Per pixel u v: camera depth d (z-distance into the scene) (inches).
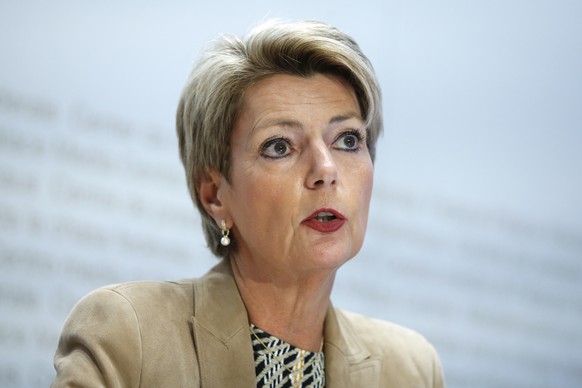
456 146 382.3
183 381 160.9
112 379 154.5
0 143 295.0
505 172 391.5
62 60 309.0
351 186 165.9
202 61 175.0
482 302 383.6
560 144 402.6
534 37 400.8
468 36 388.5
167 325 164.9
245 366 165.8
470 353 380.2
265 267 169.8
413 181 372.8
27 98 301.0
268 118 163.6
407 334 197.5
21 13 303.4
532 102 398.0
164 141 326.3
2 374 293.4
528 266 394.3
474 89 387.5
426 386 189.2
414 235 371.6
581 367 403.5
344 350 179.0
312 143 163.2
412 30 378.3
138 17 325.4
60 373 155.5
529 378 392.2
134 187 318.3
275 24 171.9
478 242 384.2
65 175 305.6
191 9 336.2
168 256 323.3
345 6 366.6
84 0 315.6
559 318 400.5
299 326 174.1
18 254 296.2
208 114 168.9
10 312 294.8
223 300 171.8
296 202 161.8
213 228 182.2
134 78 322.0
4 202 294.4
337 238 163.3
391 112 371.6
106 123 315.0
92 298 165.3
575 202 405.7
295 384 171.5
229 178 170.7
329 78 168.7
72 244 305.6
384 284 363.6
